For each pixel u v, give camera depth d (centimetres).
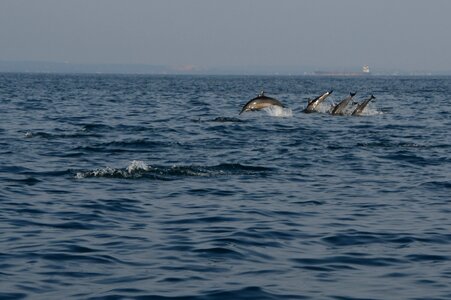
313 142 3981
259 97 5594
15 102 8081
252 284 1421
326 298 1345
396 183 2661
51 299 1321
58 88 14188
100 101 8788
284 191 2466
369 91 14488
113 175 2678
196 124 5147
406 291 1389
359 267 1556
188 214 2080
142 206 2180
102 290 1373
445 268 1546
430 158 3347
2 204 2192
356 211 2153
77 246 1700
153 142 3853
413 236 1836
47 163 3053
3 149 3503
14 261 1564
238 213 2098
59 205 2184
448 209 2191
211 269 1523
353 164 3141
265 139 4131
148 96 10644
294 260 1608
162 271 1503
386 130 4825
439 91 14450
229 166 2945
